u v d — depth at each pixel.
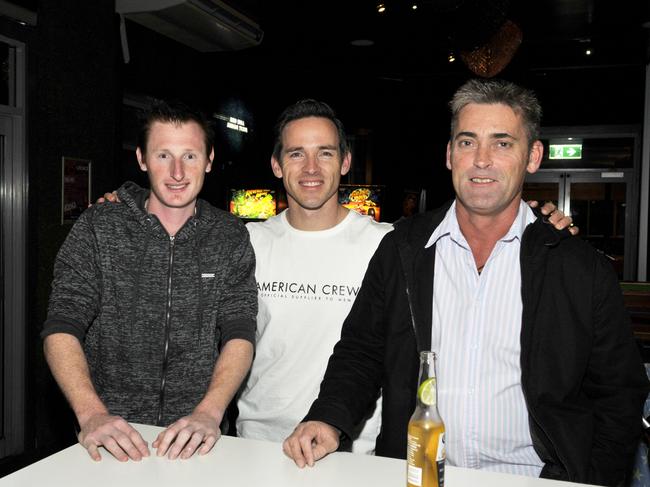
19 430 3.68
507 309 1.64
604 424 1.58
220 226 1.87
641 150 7.94
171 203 1.74
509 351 1.62
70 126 3.96
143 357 1.74
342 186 8.38
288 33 6.67
